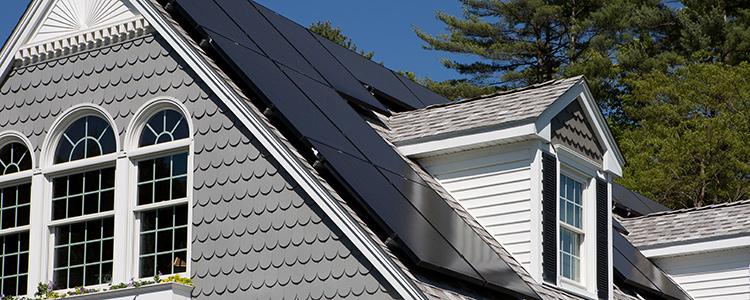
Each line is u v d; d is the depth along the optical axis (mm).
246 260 14898
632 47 54438
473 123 16891
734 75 46000
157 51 16312
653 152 44438
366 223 14430
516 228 16469
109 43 16812
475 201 16844
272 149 14984
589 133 18141
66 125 16969
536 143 16594
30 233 16625
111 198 16328
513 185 16625
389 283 13883
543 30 56625
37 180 16797
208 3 17312
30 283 16406
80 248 16375
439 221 15398
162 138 16094
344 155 15156
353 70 19703
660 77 47938
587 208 18016
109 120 16453
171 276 15219
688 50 54625
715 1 56312
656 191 43031
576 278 17641
